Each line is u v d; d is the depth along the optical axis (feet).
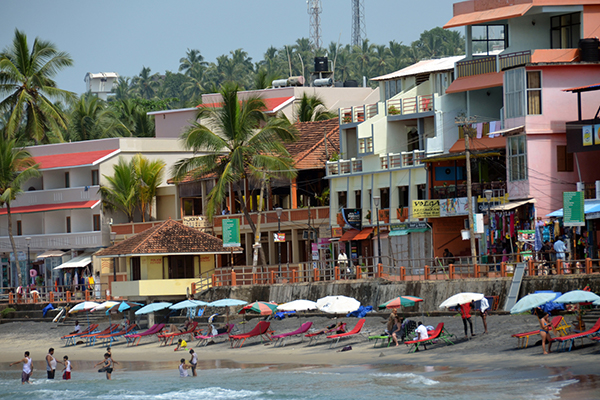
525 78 553.64
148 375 479.41
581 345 390.83
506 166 565.53
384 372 406.82
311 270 592.19
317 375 422.00
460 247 613.93
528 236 508.53
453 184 614.75
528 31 614.75
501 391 332.19
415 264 620.90
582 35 586.04
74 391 446.19
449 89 636.89
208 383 431.02
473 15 636.07
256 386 409.28
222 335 579.48
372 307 537.24
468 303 441.68
